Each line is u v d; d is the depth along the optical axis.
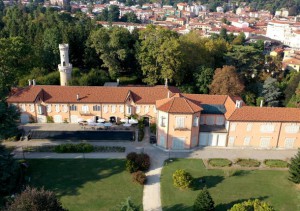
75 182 60.03
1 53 90.12
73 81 96.25
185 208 53.78
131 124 81.38
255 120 72.94
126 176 62.34
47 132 78.00
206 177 62.75
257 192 58.69
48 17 178.50
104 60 106.75
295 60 146.50
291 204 55.75
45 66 112.56
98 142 74.94
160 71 104.00
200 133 74.44
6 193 54.72
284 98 108.19
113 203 54.72
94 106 82.94
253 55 114.69
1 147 57.53
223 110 77.38
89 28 127.31
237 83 95.25
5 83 87.88
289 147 76.19
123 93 84.00
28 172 62.28
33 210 40.00
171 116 70.44
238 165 67.25
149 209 53.53
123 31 112.75
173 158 69.44
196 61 109.19
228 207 54.34
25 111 82.50
